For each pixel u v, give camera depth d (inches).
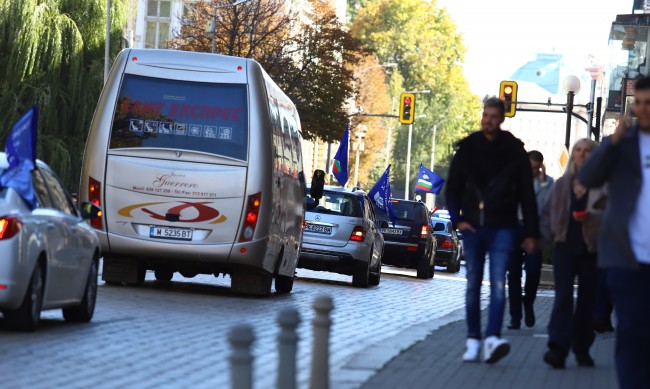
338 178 1673.2
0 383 401.7
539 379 451.2
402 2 5369.1
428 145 5329.7
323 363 342.0
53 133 1808.6
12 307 532.4
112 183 841.5
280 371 301.9
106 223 841.5
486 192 486.3
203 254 836.6
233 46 2358.5
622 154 330.3
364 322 724.0
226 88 850.8
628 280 328.8
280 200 898.7
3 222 524.4
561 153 1604.3
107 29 1852.9
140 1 3442.4
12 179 542.3
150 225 839.1
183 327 618.5
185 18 2493.8
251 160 842.2
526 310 695.7
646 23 2249.0
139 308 716.7
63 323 609.9
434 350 548.1
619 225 328.8
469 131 5605.3
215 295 876.0
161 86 852.0
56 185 608.4
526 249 491.2
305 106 2384.4
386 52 5319.9
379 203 1491.1
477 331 498.6
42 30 1809.8
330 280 1302.9
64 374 429.7
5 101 1781.5
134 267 882.8
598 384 442.6
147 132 845.8
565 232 487.2
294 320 303.1
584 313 499.2
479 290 495.2
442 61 5388.8
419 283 1373.0
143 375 437.4
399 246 1489.9
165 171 838.5
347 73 2423.7
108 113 848.9
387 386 415.8
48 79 1818.4
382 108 4517.7
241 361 256.1
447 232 1876.2
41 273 555.2
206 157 841.5
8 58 1813.5
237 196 839.1
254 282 888.9
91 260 625.6
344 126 2427.4
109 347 515.8
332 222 1168.2
